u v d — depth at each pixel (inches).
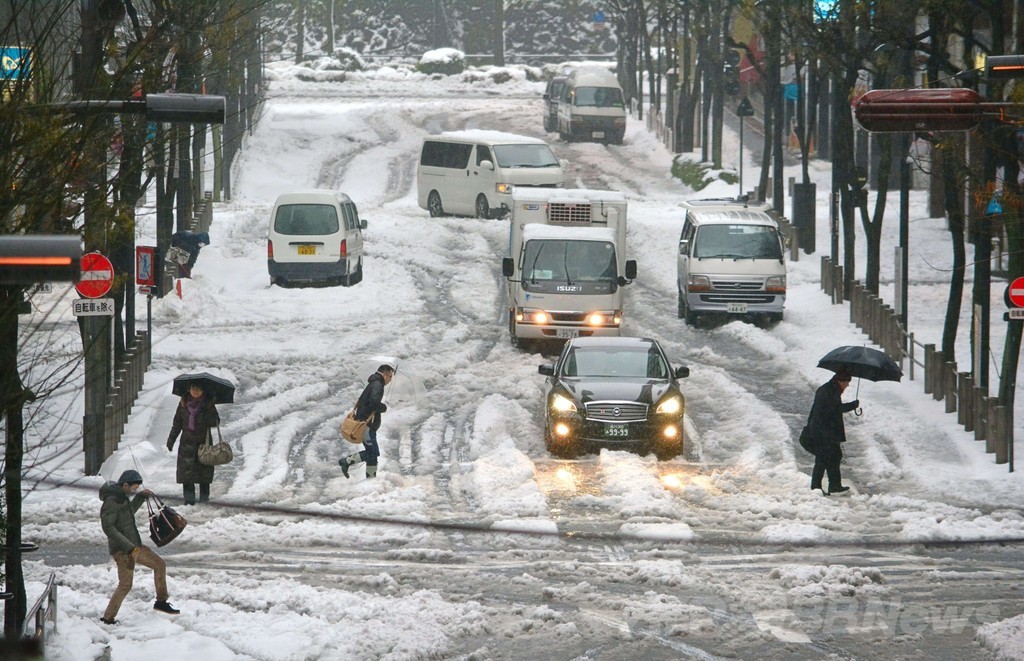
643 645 1640.0
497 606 1807.3
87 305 2519.7
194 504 2384.4
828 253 5492.1
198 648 1576.0
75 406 2901.1
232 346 3937.0
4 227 1137.4
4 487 1244.5
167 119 1418.6
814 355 3860.7
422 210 6983.3
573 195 4215.1
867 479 2674.7
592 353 3029.0
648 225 6082.7
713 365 3831.2
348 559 2060.8
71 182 1278.3
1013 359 2753.4
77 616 1705.2
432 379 3580.2
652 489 2479.1
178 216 4712.1
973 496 2503.7
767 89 6461.6
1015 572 1990.7
